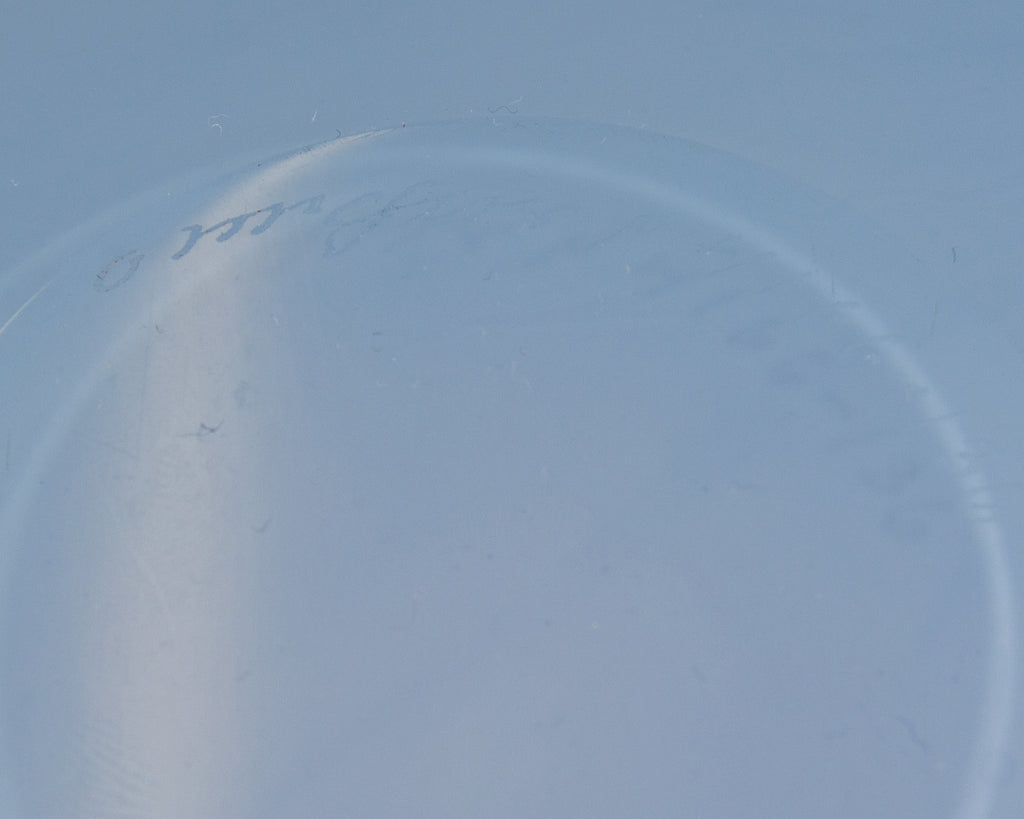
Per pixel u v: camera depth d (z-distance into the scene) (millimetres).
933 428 926
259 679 817
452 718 795
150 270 1024
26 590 864
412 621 836
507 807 760
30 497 908
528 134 1108
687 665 812
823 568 856
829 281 1009
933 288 989
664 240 1045
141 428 940
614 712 793
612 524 875
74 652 835
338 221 1062
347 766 780
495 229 1054
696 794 760
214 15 1087
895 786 765
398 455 910
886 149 1035
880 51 1046
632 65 1098
